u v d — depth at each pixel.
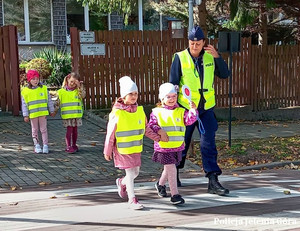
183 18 17.48
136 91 5.42
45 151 8.45
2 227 4.93
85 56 11.87
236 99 13.81
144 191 6.42
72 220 5.16
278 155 9.16
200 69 6.05
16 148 8.74
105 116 11.67
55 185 6.79
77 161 8.06
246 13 13.92
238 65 13.72
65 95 8.41
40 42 20.72
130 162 5.47
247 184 6.91
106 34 12.01
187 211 5.48
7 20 20.12
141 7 22.45
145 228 4.90
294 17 16.27
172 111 5.62
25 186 6.67
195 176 7.48
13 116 11.41
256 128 12.23
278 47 14.42
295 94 14.95
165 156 5.61
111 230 4.84
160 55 12.61
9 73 11.45
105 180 7.16
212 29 16.86
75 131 8.55
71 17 21.28
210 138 6.10
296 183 7.07
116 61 12.20
